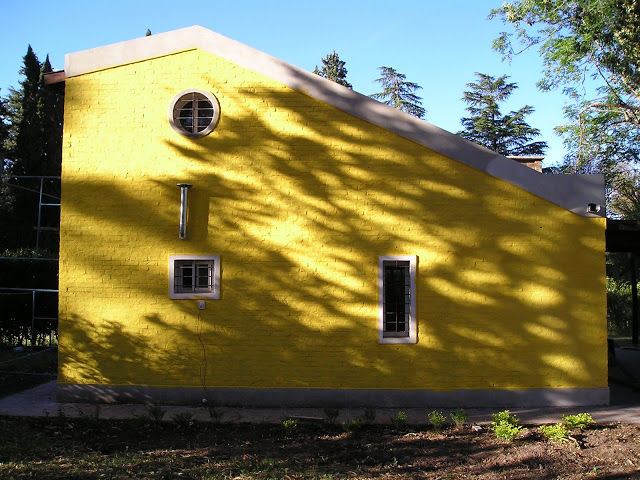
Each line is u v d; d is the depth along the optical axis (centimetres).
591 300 940
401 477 627
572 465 658
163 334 953
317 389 939
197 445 749
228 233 960
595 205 940
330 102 963
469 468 655
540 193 944
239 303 953
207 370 948
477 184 950
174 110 973
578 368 937
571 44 1977
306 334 947
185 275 983
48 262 1670
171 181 967
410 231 952
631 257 1678
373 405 936
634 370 1323
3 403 947
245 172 966
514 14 1977
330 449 736
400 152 957
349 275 950
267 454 713
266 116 968
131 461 671
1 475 599
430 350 940
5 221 2773
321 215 958
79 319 960
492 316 941
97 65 980
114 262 963
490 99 3991
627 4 1758
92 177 973
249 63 973
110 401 948
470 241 948
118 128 975
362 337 943
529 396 934
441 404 933
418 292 945
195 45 978
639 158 2412
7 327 1559
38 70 3356
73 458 679
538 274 942
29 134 3131
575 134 2367
